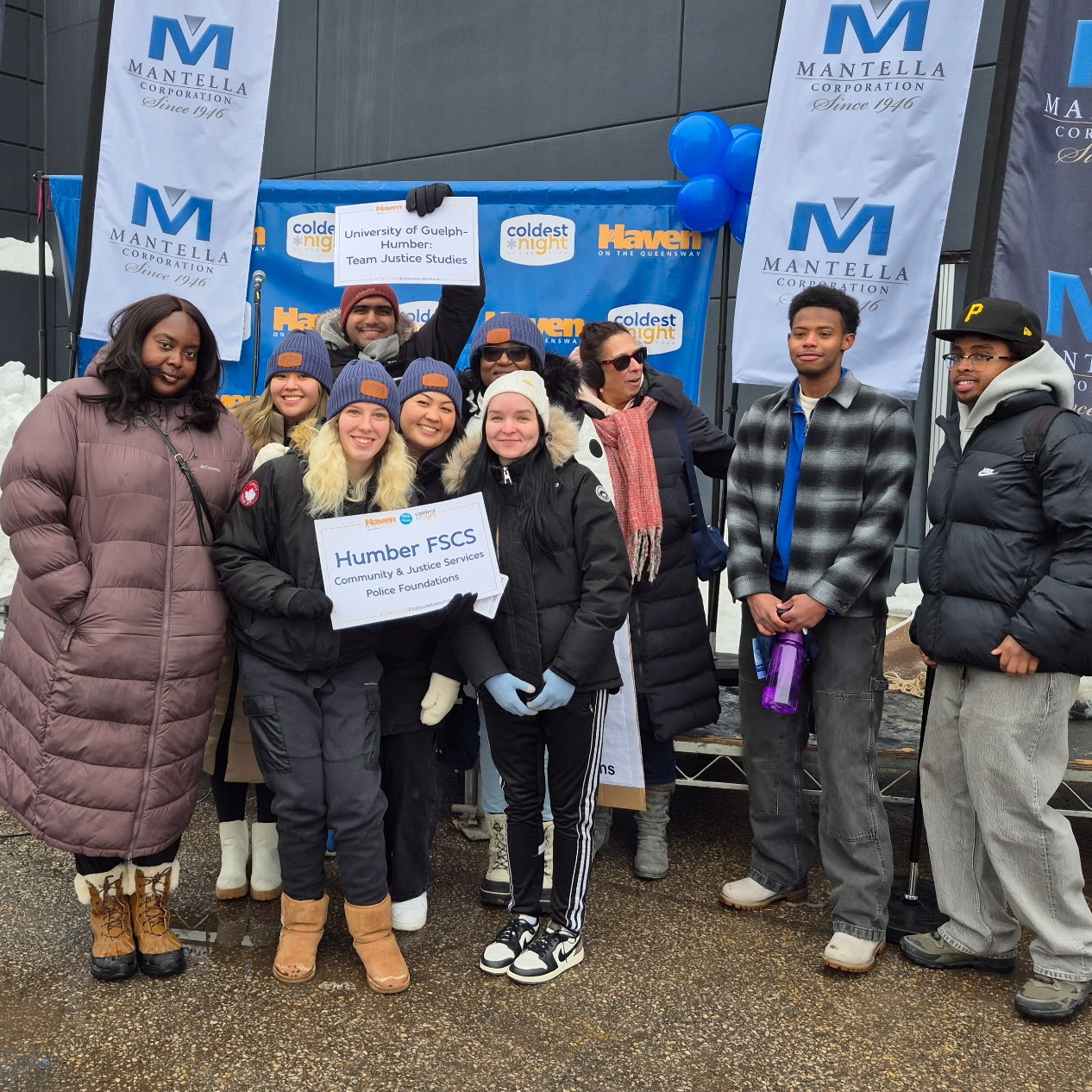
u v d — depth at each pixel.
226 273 4.29
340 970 2.71
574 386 3.17
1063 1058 2.37
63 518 2.46
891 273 3.63
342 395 2.59
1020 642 2.45
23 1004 2.51
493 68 7.39
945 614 2.65
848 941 2.77
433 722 2.77
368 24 7.99
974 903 2.77
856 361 3.71
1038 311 3.28
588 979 2.71
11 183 10.24
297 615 2.47
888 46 3.55
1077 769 3.37
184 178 4.21
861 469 2.83
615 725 3.09
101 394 2.52
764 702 2.82
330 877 3.31
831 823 2.85
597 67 6.94
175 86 4.17
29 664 2.48
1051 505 2.46
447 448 2.94
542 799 2.78
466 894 3.25
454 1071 2.26
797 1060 2.34
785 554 2.97
